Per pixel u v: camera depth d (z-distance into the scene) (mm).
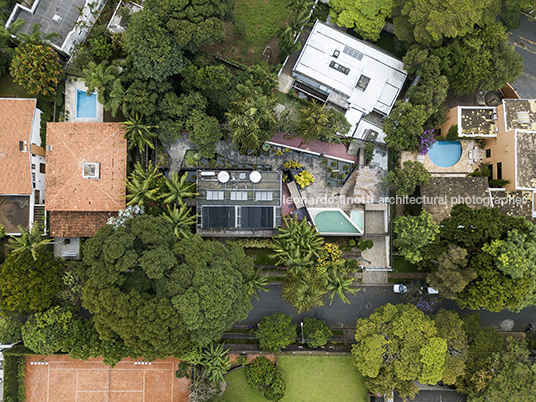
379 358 38250
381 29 45969
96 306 32469
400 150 44969
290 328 41344
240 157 44875
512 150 41094
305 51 45812
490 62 42219
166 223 36938
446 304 45938
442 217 42562
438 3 39344
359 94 46062
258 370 41312
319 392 43125
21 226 41375
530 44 48625
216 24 37094
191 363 40281
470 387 39156
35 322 38344
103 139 41469
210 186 43312
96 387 42844
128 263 32719
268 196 43344
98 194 41562
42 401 42312
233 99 40781
